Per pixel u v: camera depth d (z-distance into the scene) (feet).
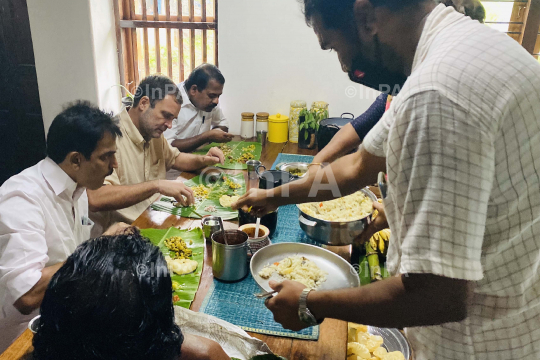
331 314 2.73
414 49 2.60
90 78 10.73
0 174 12.23
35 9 10.31
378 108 5.90
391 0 2.48
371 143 3.69
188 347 2.93
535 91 2.23
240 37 10.71
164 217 5.91
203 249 5.01
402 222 2.43
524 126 2.22
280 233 5.51
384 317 2.50
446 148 2.17
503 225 2.45
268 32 10.55
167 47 11.25
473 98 2.14
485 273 2.63
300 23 10.31
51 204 4.74
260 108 11.32
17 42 10.76
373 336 4.27
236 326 3.57
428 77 2.25
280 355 3.42
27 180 4.61
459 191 2.17
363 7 2.54
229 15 10.56
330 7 2.61
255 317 3.85
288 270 4.23
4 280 4.11
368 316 2.55
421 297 2.33
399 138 2.40
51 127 4.65
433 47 2.44
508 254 2.55
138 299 1.96
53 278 2.00
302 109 9.96
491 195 2.38
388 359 3.90
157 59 11.41
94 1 10.27
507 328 2.76
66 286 1.93
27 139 11.70
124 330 1.93
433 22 2.51
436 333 2.99
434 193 2.21
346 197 5.79
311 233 4.90
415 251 2.28
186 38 11.18
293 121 10.36
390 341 4.41
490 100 2.15
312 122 9.73
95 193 5.98
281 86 11.01
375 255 5.02
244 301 4.08
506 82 2.17
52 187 4.70
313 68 10.69
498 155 2.26
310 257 4.58
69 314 1.89
